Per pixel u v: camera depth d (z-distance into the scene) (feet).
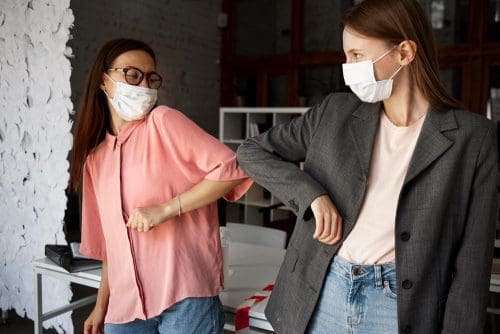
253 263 6.85
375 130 3.26
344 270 3.21
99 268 6.48
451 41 15.87
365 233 3.17
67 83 8.01
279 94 19.47
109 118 4.49
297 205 3.31
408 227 3.02
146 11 16.69
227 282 5.94
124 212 4.17
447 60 15.87
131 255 4.12
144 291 4.09
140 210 3.92
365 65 3.08
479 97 15.38
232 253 7.36
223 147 4.07
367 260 3.15
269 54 19.48
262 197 17.49
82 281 6.39
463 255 3.06
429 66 3.10
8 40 8.72
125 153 4.25
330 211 3.16
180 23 18.25
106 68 4.25
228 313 5.26
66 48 7.96
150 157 4.11
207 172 4.05
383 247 3.12
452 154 2.98
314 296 3.33
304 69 18.81
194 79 19.22
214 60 20.27
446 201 2.99
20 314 9.56
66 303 8.77
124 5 15.74
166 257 4.06
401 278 3.00
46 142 8.48
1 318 9.99
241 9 20.17
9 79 8.86
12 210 9.30
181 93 18.61
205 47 19.69
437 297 3.07
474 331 3.01
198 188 4.02
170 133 4.01
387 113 3.31
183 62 18.57
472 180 3.01
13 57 8.71
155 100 4.36
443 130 3.03
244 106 19.65
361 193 3.18
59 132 8.27
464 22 15.61
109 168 4.33
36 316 7.00
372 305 3.13
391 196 3.12
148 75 4.30
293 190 3.31
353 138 3.30
